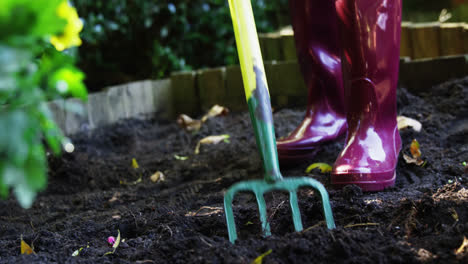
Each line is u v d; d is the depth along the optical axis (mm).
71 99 3352
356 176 1813
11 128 751
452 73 2984
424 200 1528
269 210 1687
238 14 1573
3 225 2082
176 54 4641
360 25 1873
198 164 2617
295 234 1371
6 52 745
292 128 2973
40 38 862
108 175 2666
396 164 2049
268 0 5266
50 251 1576
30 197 776
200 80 3785
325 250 1295
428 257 1255
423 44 3354
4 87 752
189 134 3293
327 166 2180
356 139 1943
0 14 754
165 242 1441
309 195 1818
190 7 4648
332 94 2385
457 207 1504
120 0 4285
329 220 1455
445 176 1902
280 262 1246
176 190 2271
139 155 3000
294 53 3693
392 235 1424
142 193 2363
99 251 1541
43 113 800
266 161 1477
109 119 3582
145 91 3797
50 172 2715
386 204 1635
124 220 1802
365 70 1916
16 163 769
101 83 4395
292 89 3469
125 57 4590
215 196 2043
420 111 2707
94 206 2270
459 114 2564
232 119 3465
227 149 2789
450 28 3229
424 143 2309
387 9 1875
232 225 1438
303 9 2277
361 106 1957
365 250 1292
